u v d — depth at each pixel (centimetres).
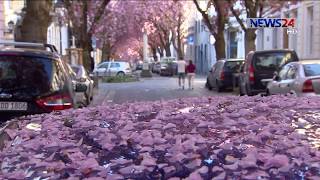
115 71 4612
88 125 332
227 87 2588
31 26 1692
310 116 328
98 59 8050
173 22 5922
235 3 2922
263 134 271
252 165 223
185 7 5825
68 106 809
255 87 1922
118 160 248
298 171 223
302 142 259
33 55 812
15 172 253
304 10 3142
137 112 387
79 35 3186
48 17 1728
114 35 5850
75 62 2877
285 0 2856
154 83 3653
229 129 290
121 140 274
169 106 420
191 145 250
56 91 802
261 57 1925
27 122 390
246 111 349
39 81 801
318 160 232
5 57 806
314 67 1319
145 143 265
